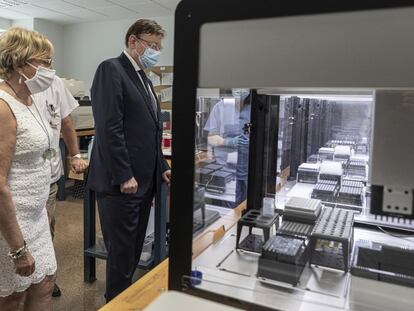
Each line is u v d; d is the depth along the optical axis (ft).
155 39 6.30
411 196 1.72
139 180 6.33
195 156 2.14
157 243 7.42
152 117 6.34
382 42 1.64
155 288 2.87
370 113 1.98
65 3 17.76
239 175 3.17
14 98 3.93
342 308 2.04
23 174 4.03
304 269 2.35
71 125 6.96
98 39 21.66
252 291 2.17
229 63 1.94
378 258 2.37
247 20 1.85
